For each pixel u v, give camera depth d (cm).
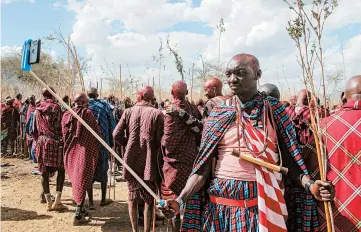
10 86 2033
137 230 535
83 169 621
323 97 271
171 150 507
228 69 279
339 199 288
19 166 1154
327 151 295
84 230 605
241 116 276
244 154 268
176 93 518
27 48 265
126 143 562
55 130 689
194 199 295
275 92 531
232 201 270
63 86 1216
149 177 516
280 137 280
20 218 659
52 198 789
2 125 1311
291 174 281
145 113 531
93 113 682
